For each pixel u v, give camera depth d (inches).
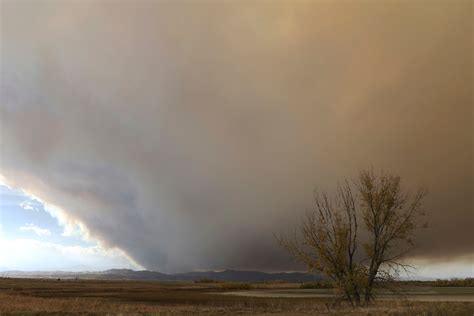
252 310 1081.4
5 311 1058.7
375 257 1290.6
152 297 2255.2
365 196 1305.4
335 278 1306.6
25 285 4357.8
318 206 1333.7
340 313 931.3
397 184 1300.4
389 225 1286.9
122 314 954.1
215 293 2874.0
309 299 1831.9
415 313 894.4
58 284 4990.2
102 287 4195.4
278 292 2974.9
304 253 1339.8
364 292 1278.3
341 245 1295.5
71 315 965.8
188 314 972.6
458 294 2001.7
